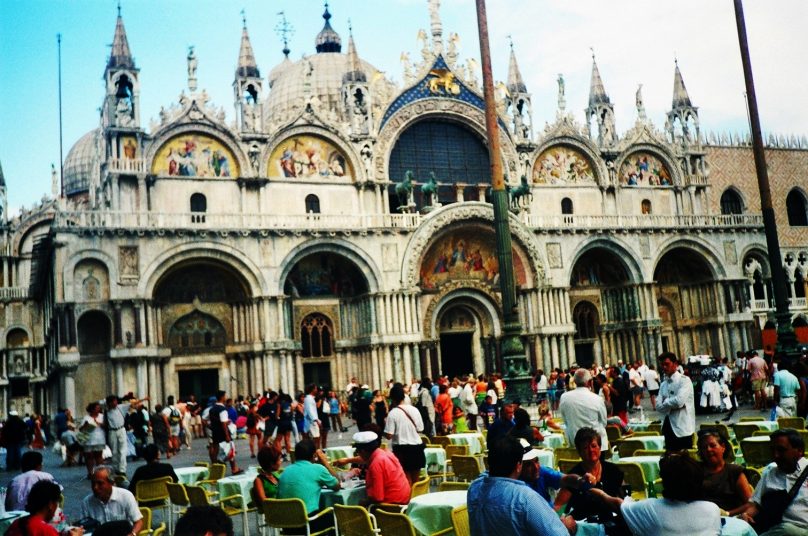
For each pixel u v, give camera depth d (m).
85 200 91.06
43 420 60.09
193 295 58.16
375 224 61.91
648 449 20.84
